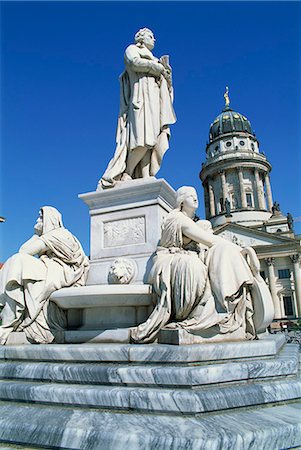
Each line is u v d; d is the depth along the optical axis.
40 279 4.42
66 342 4.32
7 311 4.43
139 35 5.86
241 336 3.88
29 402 3.12
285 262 53.47
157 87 5.78
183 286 3.72
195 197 4.62
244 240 55.28
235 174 65.19
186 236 4.36
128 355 3.31
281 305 52.31
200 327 3.55
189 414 2.60
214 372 2.89
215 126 71.88
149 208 5.08
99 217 5.38
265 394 2.92
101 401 2.83
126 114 5.93
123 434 2.35
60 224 5.24
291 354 4.23
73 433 2.48
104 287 4.09
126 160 5.71
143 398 2.72
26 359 3.80
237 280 3.86
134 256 4.92
